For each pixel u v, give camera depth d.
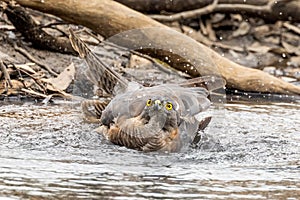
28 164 8.68
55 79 13.39
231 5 18.27
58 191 7.68
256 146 10.12
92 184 7.99
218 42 18.53
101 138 10.07
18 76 13.44
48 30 15.59
